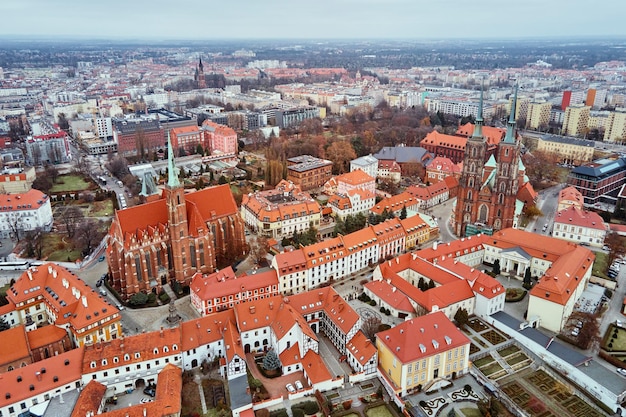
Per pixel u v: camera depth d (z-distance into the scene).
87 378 138.12
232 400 133.75
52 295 169.62
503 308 183.88
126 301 185.88
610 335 168.00
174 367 142.62
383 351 147.12
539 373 151.25
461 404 138.00
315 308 167.50
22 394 128.50
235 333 150.12
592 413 135.50
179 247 193.00
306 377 144.88
